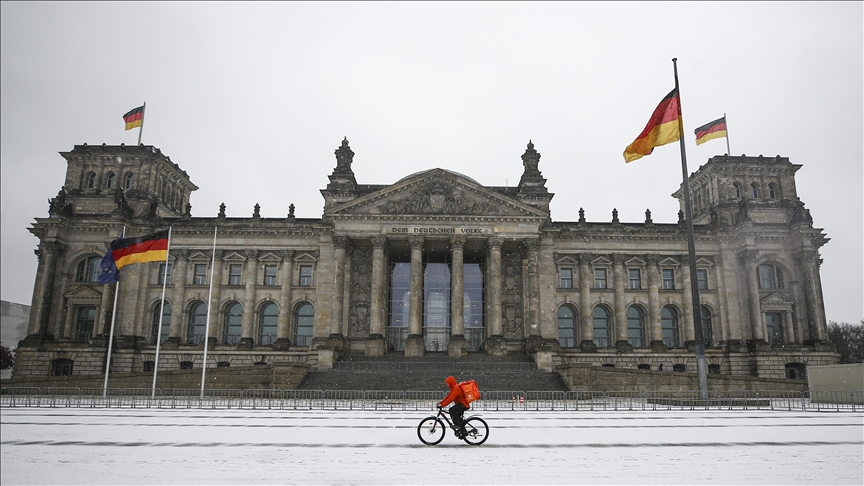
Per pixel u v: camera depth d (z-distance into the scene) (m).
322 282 102.19
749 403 57.28
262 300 106.31
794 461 25.12
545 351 85.25
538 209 97.50
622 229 108.06
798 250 103.94
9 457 25.69
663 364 102.75
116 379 77.06
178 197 125.44
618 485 20.56
